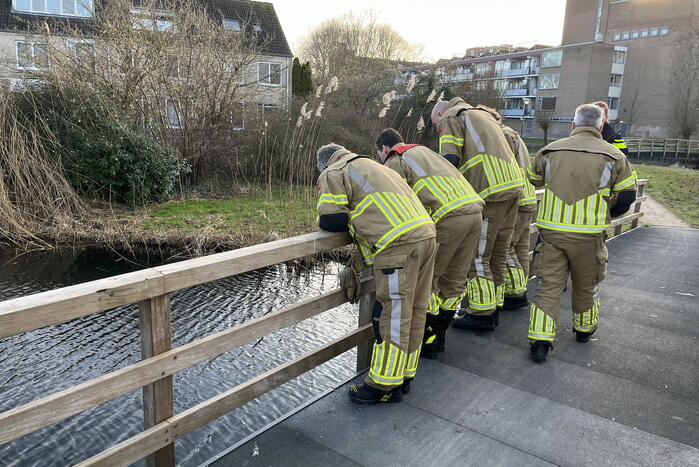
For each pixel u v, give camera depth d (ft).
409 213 8.38
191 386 16.12
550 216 11.34
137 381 6.71
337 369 16.88
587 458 8.26
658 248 25.30
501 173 11.60
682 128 131.64
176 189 47.03
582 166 10.93
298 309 8.88
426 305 9.38
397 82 64.75
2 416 5.52
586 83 160.15
